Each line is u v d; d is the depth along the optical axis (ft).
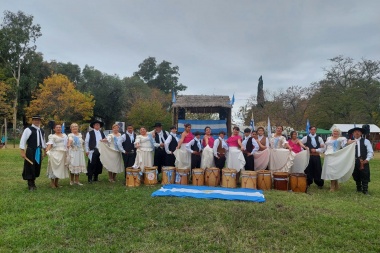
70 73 158.30
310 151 30.40
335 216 19.65
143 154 30.19
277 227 17.65
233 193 24.68
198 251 14.65
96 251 14.35
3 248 14.48
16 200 22.44
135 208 20.62
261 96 112.88
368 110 114.21
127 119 133.39
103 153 29.91
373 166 49.93
